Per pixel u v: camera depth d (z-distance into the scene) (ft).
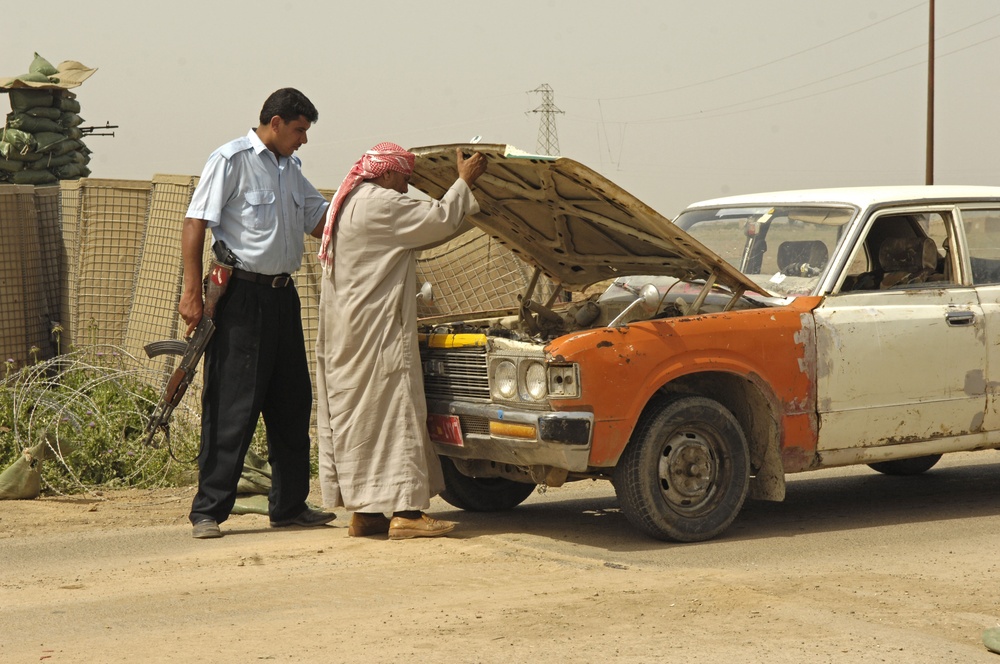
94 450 28.17
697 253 20.74
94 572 19.12
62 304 39.65
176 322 35.45
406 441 20.76
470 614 15.87
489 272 35.70
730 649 14.23
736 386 21.75
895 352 22.35
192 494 26.76
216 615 16.17
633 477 20.27
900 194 23.56
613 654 14.02
